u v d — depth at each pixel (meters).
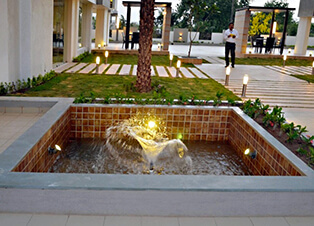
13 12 6.82
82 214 2.71
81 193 2.65
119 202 2.69
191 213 2.77
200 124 5.39
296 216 2.84
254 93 8.47
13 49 6.93
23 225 2.54
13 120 5.23
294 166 3.31
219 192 2.72
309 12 18.41
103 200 2.68
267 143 4.02
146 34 7.33
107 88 7.79
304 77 11.51
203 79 10.02
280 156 3.65
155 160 4.47
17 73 7.22
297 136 4.19
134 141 5.11
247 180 2.87
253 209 2.79
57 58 11.61
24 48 7.30
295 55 18.67
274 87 9.38
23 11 7.11
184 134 5.40
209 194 2.72
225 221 2.74
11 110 5.62
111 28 28.89
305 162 3.59
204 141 5.44
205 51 21.72
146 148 4.85
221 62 15.44
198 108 5.31
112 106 5.15
